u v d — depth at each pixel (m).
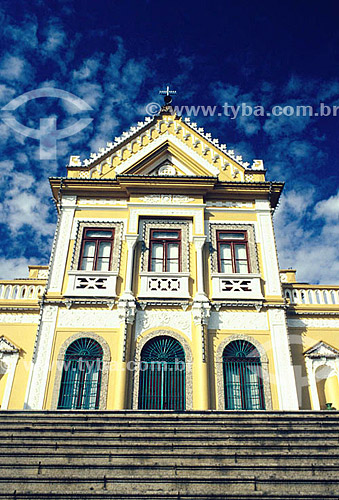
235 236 18.39
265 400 14.99
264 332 16.23
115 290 16.70
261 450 9.48
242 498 8.14
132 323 16.12
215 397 14.98
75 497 8.10
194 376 15.30
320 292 17.75
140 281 17.00
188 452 9.33
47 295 16.53
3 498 8.09
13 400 15.41
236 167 19.94
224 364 15.68
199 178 18.62
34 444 9.45
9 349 16.23
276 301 16.72
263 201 19.06
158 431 10.13
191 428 10.16
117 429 10.14
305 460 9.16
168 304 16.52
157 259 17.72
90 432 10.05
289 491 8.33
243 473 8.83
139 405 14.77
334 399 15.92
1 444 9.43
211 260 17.56
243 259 17.94
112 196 18.98
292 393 15.09
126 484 8.47
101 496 8.11
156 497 8.12
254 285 17.06
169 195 18.81
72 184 18.92
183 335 16.06
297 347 16.69
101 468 8.84
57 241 17.81
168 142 20.16
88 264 17.64
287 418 10.67
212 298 16.66
